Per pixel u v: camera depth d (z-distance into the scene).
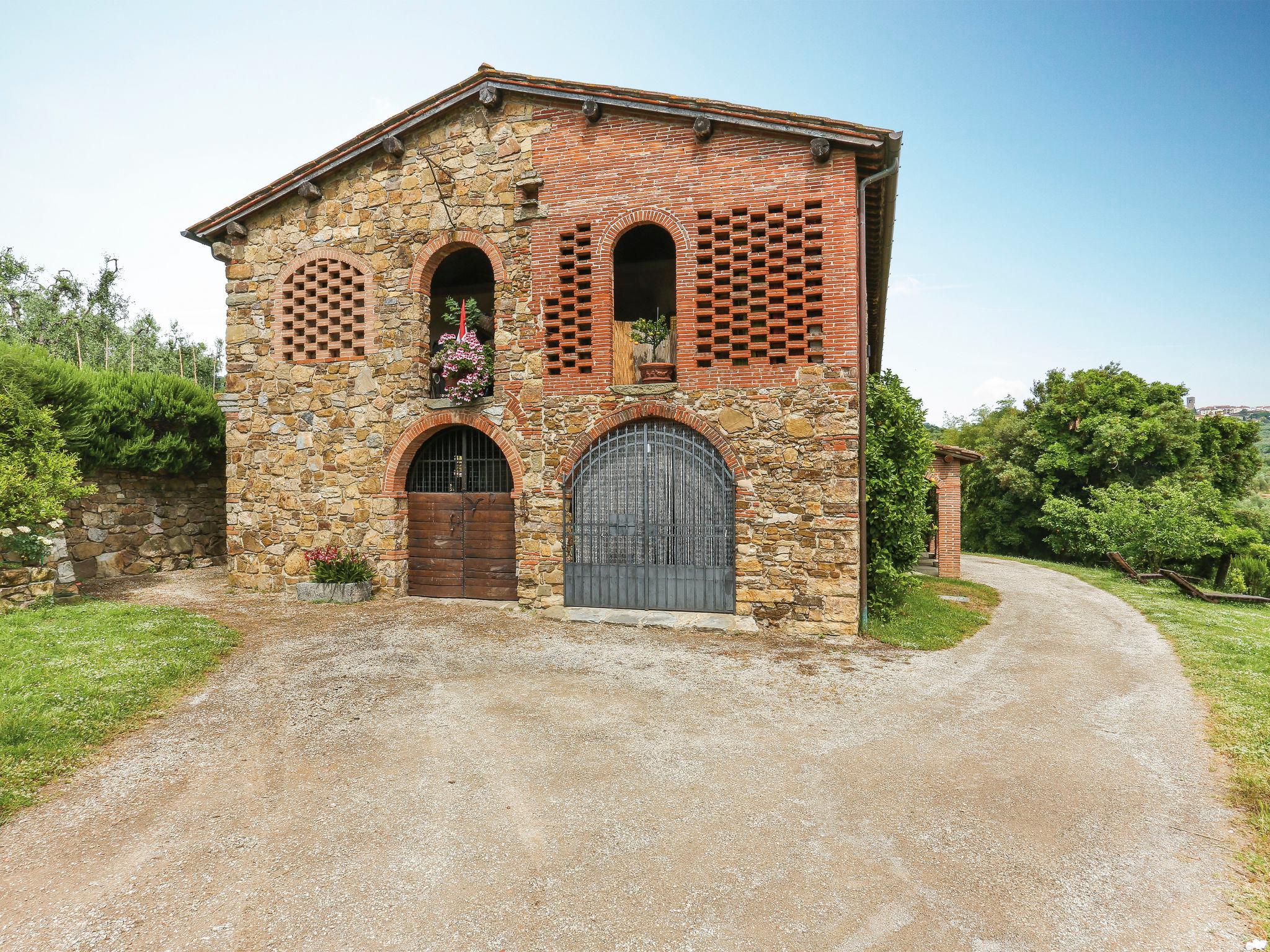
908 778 4.87
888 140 8.71
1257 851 3.91
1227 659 8.05
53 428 9.98
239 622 9.50
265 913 3.32
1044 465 29.25
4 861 3.75
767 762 5.14
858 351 8.94
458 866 3.72
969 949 3.07
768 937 3.15
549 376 10.25
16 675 6.16
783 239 9.19
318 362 11.54
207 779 4.78
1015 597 13.70
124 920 3.26
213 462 14.63
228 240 12.10
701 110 9.34
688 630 9.28
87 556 12.26
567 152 10.18
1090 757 5.26
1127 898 3.46
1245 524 27.67
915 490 10.59
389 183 11.16
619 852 3.87
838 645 8.66
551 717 6.04
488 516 11.09
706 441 9.61
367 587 11.13
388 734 5.61
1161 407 28.17
